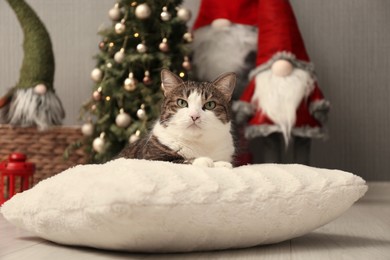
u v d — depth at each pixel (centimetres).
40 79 330
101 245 153
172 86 224
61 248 164
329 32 383
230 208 149
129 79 305
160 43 320
